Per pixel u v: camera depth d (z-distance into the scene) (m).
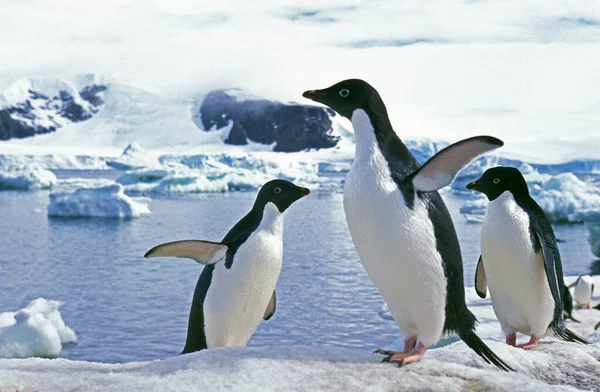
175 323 14.36
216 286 4.41
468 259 22.78
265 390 2.87
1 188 68.44
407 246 3.22
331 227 36.22
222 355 3.23
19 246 28.00
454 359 3.80
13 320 12.39
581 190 34.44
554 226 32.78
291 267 22.34
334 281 19.47
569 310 8.87
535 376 3.81
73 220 38.81
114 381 3.04
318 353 3.31
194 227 35.62
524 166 49.25
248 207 48.75
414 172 3.26
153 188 64.12
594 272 20.92
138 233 32.78
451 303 3.35
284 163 88.69
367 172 3.31
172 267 21.62
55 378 3.17
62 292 18.09
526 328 4.54
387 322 14.16
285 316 14.84
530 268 4.33
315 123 198.25
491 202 4.45
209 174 67.62
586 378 3.82
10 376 3.20
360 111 3.42
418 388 3.01
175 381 2.95
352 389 2.93
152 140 196.12
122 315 15.12
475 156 3.11
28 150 147.50
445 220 3.34
